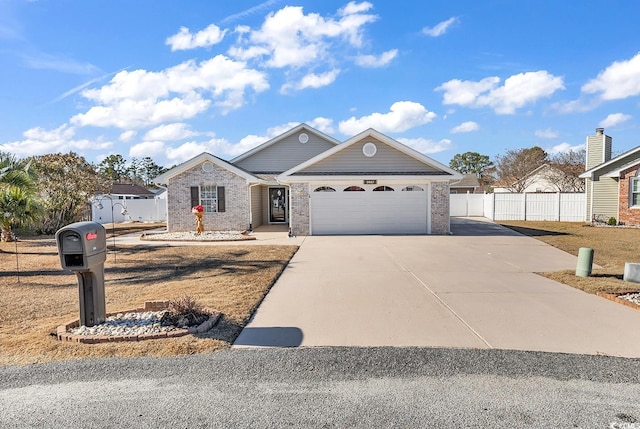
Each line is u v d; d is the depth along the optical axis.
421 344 4.84
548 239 15.21
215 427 3.14
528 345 4.79
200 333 5.14
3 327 5.55
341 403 3.49
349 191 17.11
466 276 8.72
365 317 5.87
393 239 15.30
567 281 8.12
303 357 4.45
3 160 14.22
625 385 3.80
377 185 17.05
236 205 19.14
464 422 3.19
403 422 3.20
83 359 4.41
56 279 8.88
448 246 13.40
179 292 7.32
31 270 9.99
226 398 3.58
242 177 19.03
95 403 3.51
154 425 3.17
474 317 5.86
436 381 3.89
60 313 6.27
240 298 6.82
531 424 3.16
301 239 15.58
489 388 3.75
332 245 13.77
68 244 5.00
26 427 3.16
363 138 17.14
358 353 4.56
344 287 7.73
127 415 3.32
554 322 5.61
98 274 5.37
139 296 7.20
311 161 17.02
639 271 7.91
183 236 17.09
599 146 21.91
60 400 3.56
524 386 3.79
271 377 3.98
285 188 23.55
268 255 11.65
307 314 6.04
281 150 23.00
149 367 4.20
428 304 6.54
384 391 3.70
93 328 5.25
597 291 7.21
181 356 4.48
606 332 5.21
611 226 19.84
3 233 16.48
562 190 34.91
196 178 19.12
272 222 23.59
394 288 7.64
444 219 17.06
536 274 8.95
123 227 23.88
